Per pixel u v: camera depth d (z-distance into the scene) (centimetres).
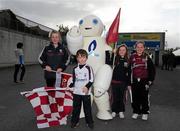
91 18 734
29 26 3394
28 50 3203
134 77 703
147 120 710
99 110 711
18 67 1377
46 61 693
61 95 644
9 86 1257
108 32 741
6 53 2514
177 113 800
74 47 701
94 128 625
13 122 663
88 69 620
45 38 3866
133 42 4075
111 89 721
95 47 716
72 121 625
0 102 895
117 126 647
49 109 635
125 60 711
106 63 730
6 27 2723
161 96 1122
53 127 625
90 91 641
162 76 2216
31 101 626
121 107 721
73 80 629
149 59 701
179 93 1231
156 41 4088
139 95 707
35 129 609
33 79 1580
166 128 641
